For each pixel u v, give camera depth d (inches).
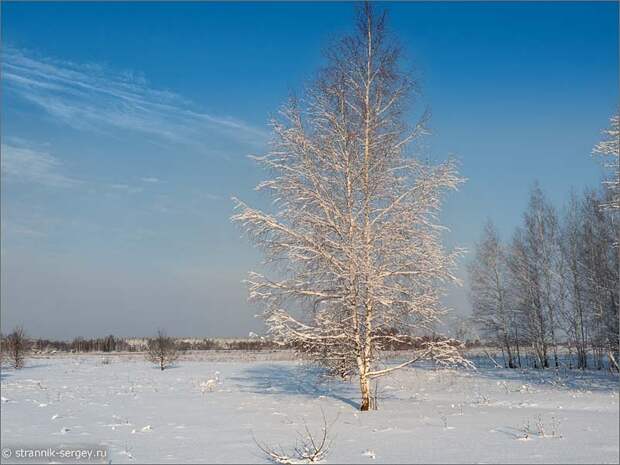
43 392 851.4
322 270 608.1
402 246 603.5
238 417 551.8
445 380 923.4
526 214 1524.4
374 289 595.5
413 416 546.3
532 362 1710.1
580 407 638.5
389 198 613.6
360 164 613.9
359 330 618.5
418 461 338.3
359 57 628.7
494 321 1620.3
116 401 713.0
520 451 364.5
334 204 608.7
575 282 1364.4
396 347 622.2
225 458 356.5
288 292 609.6
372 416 550.0
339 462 340.2
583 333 1380.4
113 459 353.4
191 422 520.1
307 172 610.9
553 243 1473.9
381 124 617.6
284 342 603.5
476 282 1673.2
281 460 342.3
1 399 716.0
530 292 1503.4
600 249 1193.4
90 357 2588.6
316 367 665.0
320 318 598.2
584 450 365.4
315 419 532.7
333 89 619.5
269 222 605.9
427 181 603.8
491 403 682.8
